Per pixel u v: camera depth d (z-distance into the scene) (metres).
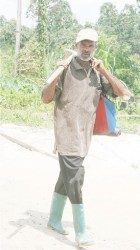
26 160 8.97
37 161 8.92
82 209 4.90
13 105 18.09
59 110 4.91
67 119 4.86
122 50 21.97
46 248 4.83
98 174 8.09
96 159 9.29
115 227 5.56
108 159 9.39
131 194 6.96
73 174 4.80
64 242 5.02
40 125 13.91
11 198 6.39
